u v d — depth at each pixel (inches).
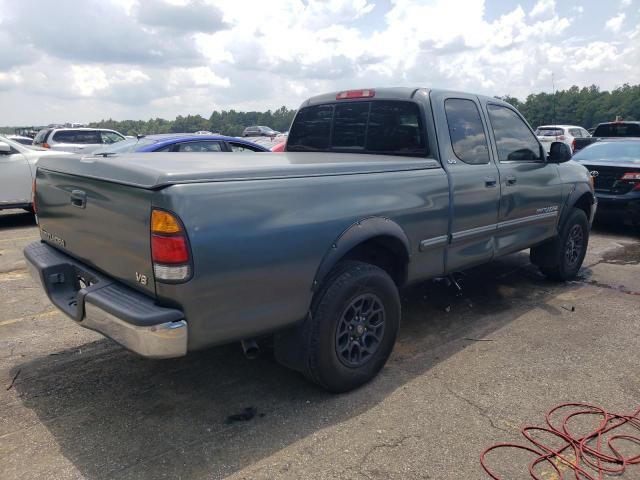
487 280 242.1
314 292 125.5
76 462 109.5
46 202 145.0
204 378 146.3
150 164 116.1
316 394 137.9
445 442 117.7
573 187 228.7
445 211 159.6
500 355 162.4
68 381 143.9
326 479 105.1
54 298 132.0
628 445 117.8
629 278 248.2
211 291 105.9
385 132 172.6
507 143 192.2
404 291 224.1
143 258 106.6
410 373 150.1
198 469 107.7
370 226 134.0
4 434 119.0
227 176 108.9
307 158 150.5
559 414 129.6
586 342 172.4
